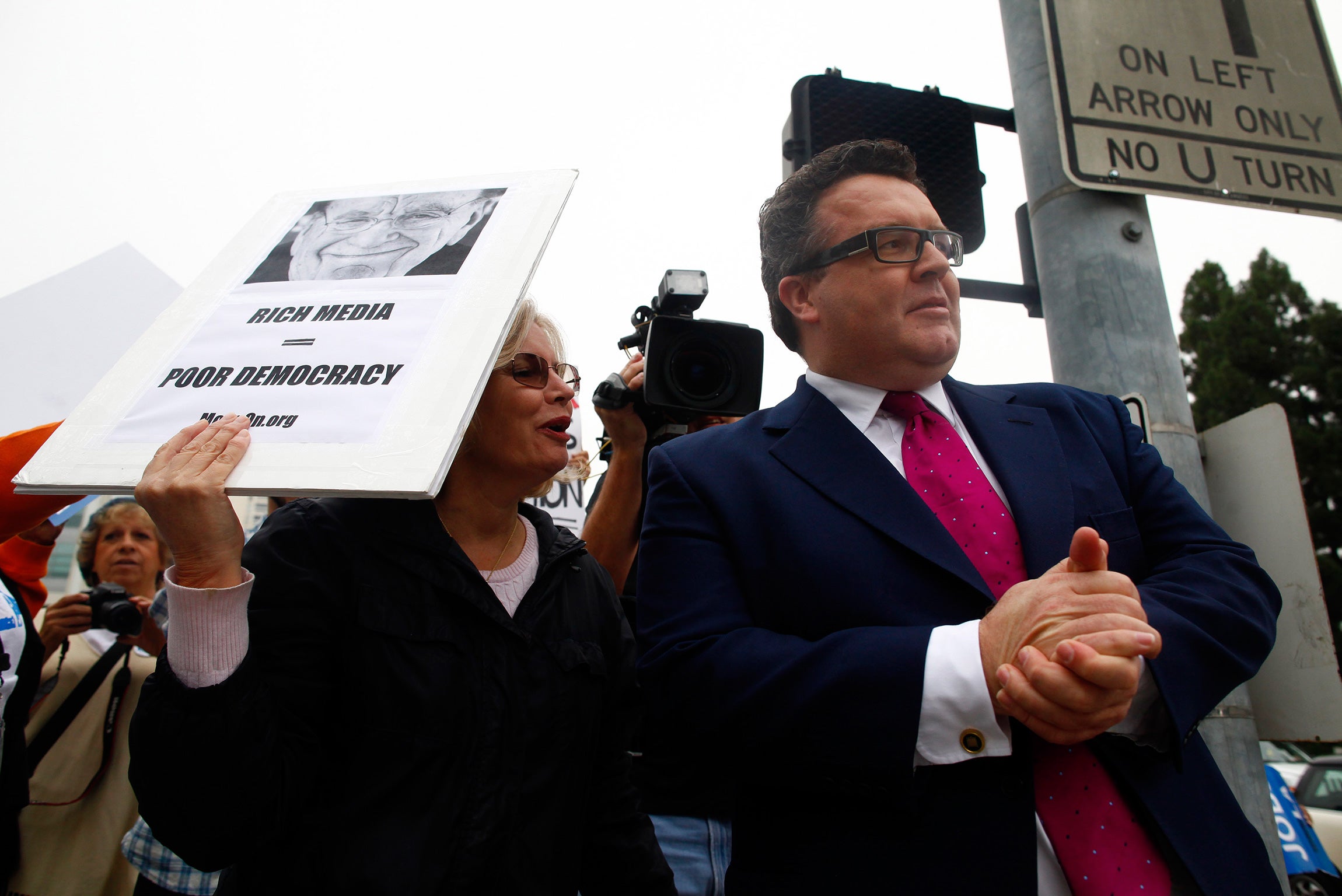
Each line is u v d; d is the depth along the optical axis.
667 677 1.24
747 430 1.50
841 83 2.45
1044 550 1.23
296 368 1.17
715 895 1.82
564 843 1.36
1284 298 28.45
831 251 1.46
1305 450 24.89
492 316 1.15
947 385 1.52
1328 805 7.69
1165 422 2.15
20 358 1.86
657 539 1.38
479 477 1.55
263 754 1.12
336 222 1.40
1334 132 2.50
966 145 2.51
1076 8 2.39
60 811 2.55
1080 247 2.28
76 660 2.78
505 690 1.33
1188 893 1.08
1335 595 22.53
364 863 1.17
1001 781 1.08
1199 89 2.42
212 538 1.08
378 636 1.29
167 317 1.29
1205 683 1.08
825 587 1.23
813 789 1.12
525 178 1.41
